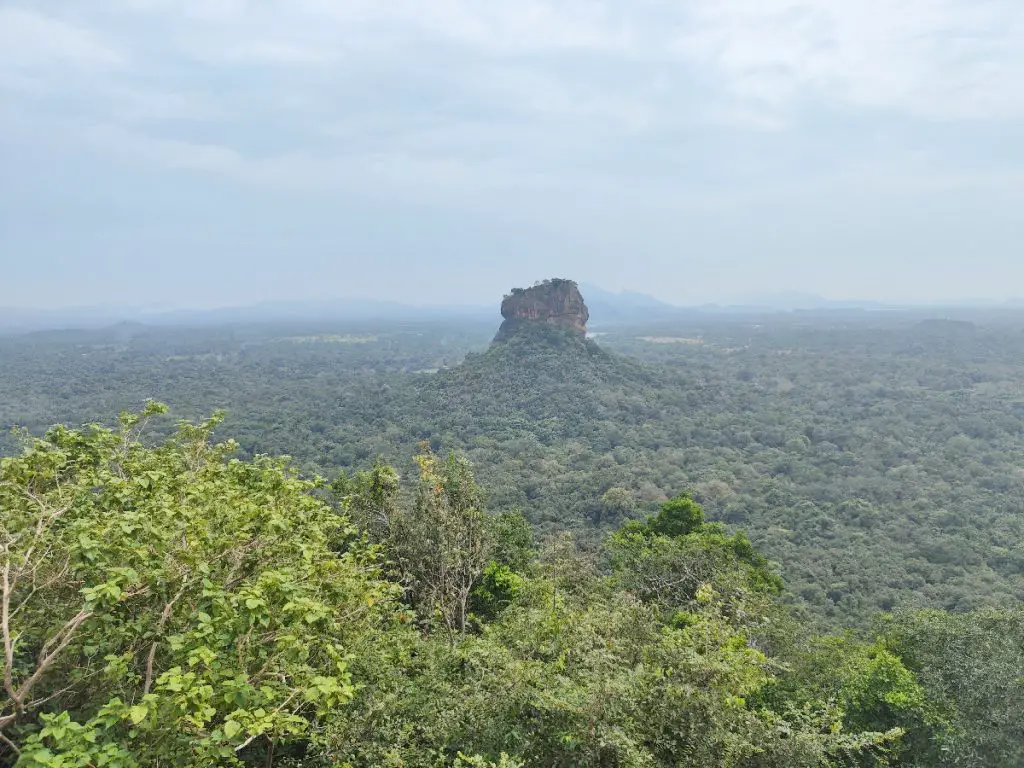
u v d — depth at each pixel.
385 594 9.65
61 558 6.21
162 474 6.80
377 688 7.71
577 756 6.27
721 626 8.48
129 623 5.38
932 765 10.42
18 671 5.49
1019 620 12.08
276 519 6.20
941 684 11.23
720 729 6.48
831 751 7.21
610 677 6.72
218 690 5.08
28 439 7.36
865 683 11.44
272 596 5.77
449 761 6.91
